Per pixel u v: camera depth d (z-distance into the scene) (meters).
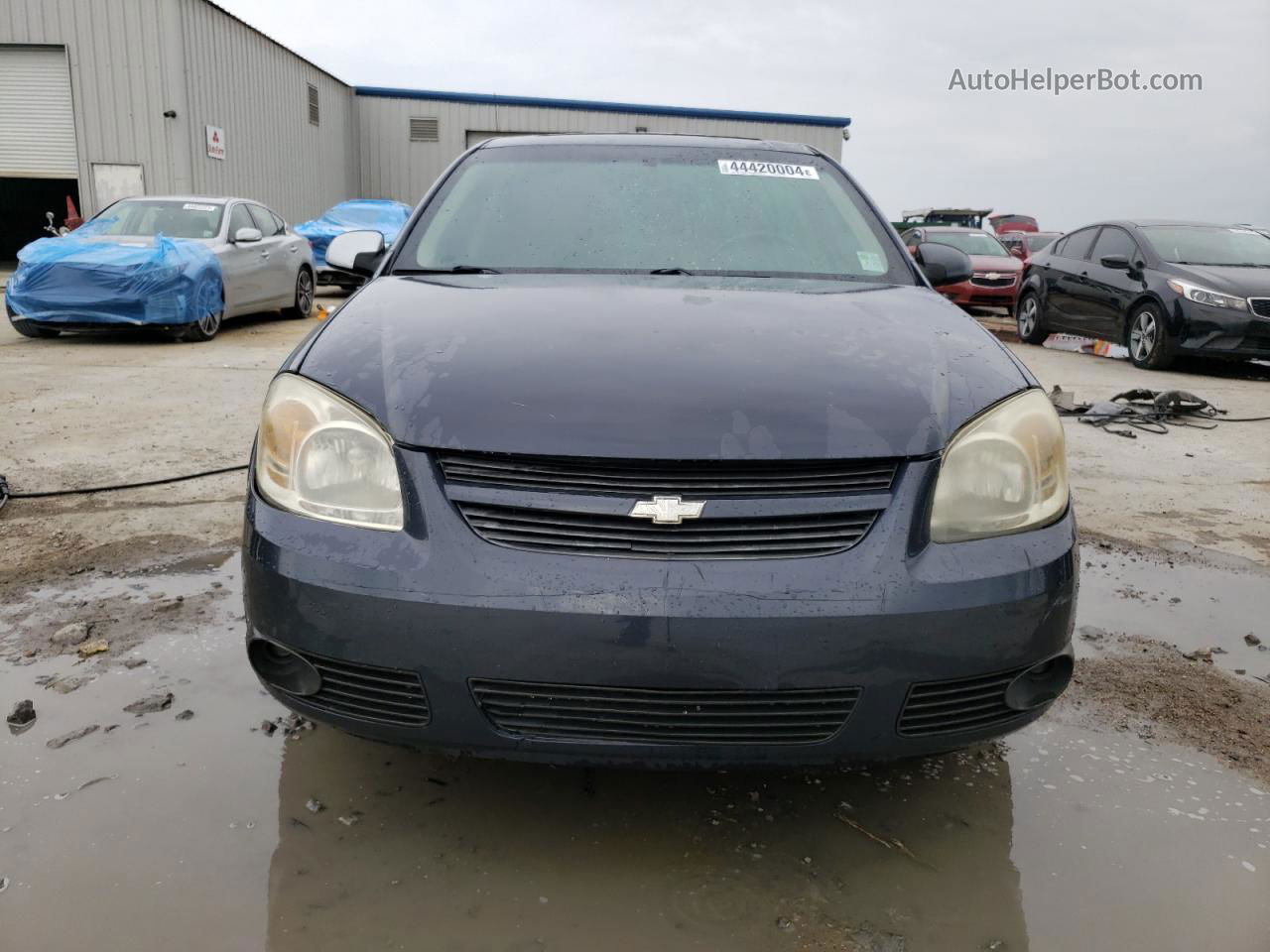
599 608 1.55
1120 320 9.23
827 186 3.00
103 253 8.38
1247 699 2.50
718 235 2.71
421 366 1.83
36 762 2.03
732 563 1.58
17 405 5.62
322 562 1.65
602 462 1.62
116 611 2.81
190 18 17.12
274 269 10.61
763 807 1.96
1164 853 1.85
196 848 1.77
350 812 1.89
